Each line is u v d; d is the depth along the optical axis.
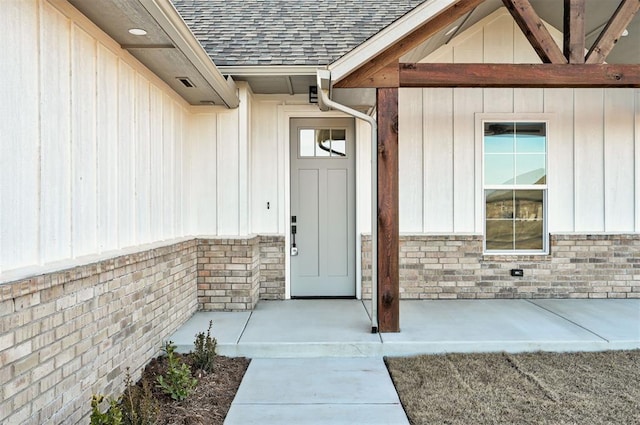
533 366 3.73
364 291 5.99
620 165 6.13
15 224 2.22
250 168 5.69
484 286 6.01
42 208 2.44
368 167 6.02
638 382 3.41
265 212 5.98
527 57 6.04
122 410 2.66
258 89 5.73
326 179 6.09
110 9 2.78
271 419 2.90
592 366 3.73
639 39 5.67
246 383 3.47
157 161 4.26
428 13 3.95
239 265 5.36
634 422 2.81
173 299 4.44
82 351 2.67
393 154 4.29
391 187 4.30
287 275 5.99
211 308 5.36
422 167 6.06
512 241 6.13
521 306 5.55
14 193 2.21
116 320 3.14
